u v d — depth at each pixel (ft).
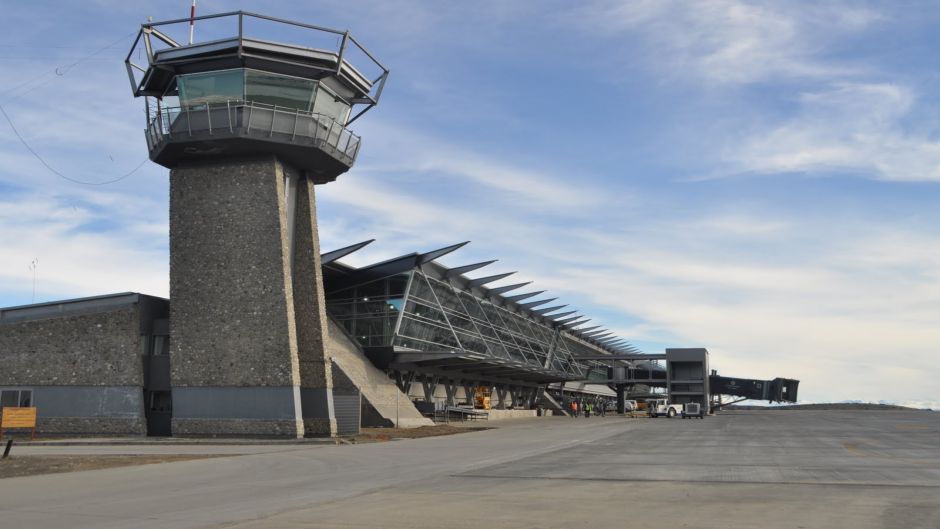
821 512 38.04
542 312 281.13
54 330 131.03
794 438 111.24
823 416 260.01
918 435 119.24
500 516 37.24
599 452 84.12
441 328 205.57
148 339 131.13
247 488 51.13
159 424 128.98
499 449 90.33
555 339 306.76
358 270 188.14
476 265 200.95
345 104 133.90
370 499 44.65
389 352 182.09
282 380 119.03
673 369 306.55
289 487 51.65
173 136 120.98
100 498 46.09
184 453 86.84
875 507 39.75
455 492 48.01
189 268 125.70
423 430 137.49
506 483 53.31
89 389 127.95
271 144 122.42
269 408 118.83
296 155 127.44
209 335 123.03
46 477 59.57
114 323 129.08
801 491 47.26
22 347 131.34
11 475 61.82
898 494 45.50
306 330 131.64
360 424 134.31
